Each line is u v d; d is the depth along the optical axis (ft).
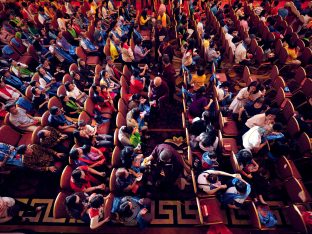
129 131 16.63
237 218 16.07
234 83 26.35
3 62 24.53
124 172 14.06
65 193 14.46
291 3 37.06
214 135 15.78
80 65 23.77
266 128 16.75
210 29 33.40
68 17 35.55
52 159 16.63
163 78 21.76
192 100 20.84
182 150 19.94
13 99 20.75
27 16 35.27
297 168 18.33
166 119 22.54
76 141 16.72
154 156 15.48
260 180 15.66
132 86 21.59
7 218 14.47
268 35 29.32
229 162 17.87
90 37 30.01
